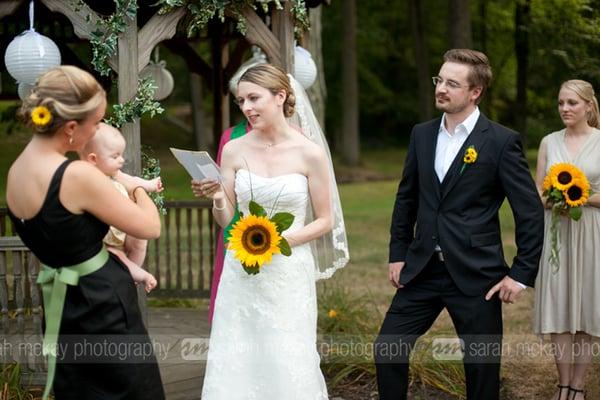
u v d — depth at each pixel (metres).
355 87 21.19
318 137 4.44
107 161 2.93
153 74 6.00
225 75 6.62
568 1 7.56
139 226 2.77
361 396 4.75
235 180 3.64
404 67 28.67
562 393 4.46
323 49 24.73
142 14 5.41
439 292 3.62
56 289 2.70
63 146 2.66
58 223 2.61
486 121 3.57
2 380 4.17
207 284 8.32
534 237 3.45
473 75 3.47
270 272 3.53
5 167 14.57
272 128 3.57
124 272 2.83
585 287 4.30
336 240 4.11
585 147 4.40
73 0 3.99
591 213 4.31
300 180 3.55
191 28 4.18
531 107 10.23
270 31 4.43
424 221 3.62
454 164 3.54
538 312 4.45
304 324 3.59
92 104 2.62
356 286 7.89
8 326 4.30
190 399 4.47
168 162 21.00
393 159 25.28
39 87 2.59
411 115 28.80
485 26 16.80
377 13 25.20
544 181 4.29
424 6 24.00
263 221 3.24
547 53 8.48
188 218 6.57
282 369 3.50
